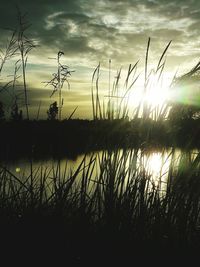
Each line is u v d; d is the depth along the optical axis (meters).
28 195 2.92
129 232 2.47
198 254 2.44
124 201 2.49
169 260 2.44
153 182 2.53
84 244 2.46
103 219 2.53
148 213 2.52
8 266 2.25
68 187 2.54
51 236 2.45
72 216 2.60
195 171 2.46
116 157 2.53
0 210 2.76
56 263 2.32
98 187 2.56
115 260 2.41
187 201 2.48
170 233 2.47
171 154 2.53
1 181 3.08
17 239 2.40
